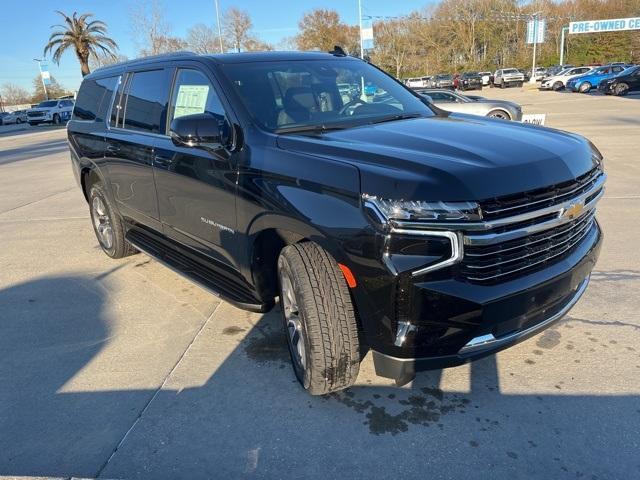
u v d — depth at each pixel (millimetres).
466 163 2529
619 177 8414
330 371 2838
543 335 3693
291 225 2861
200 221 3754
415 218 2359
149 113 4367
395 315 2482
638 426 2760
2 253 6270
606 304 4074
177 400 3168
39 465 2672
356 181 2527
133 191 4680
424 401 3057
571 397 3023
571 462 2543
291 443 2762
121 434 2885
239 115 3354
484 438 2734
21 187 10977
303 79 3803
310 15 66125
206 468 2613
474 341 2572
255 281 3357
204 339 3900
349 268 2572
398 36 74125
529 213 2533
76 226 7402
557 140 3025
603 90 33156
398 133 3105
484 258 2482
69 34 47562
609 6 75062
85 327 4188
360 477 2516
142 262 5699
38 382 3430
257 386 3277
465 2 75812
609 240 5484
